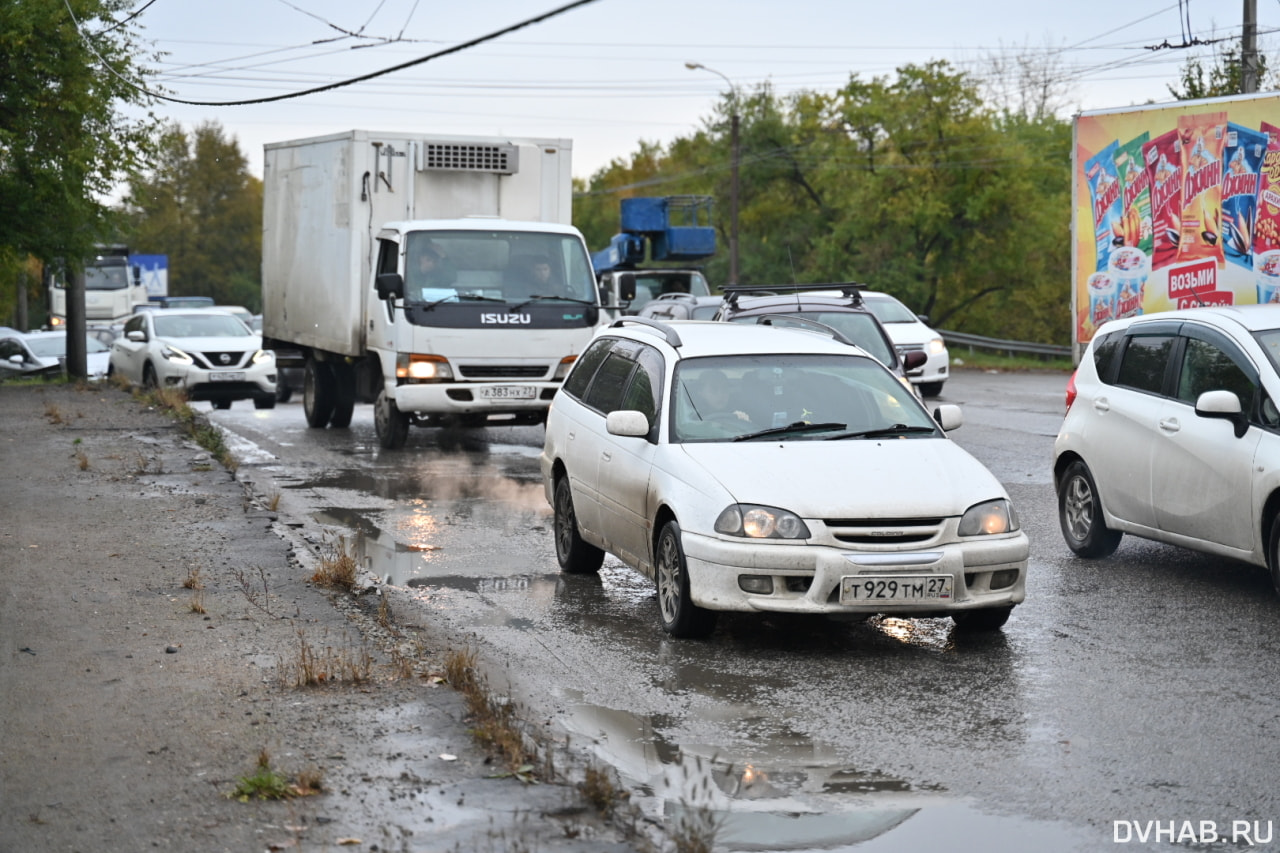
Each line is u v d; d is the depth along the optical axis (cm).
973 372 3941
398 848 496
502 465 1786
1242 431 956
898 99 6172
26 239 2902
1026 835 530
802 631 879
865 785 588
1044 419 2350
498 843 500
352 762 589
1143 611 930
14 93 2822
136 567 1031
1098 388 1125
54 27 2778
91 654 774
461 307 1825
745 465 845
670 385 934
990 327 7081
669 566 869
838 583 795
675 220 8606
